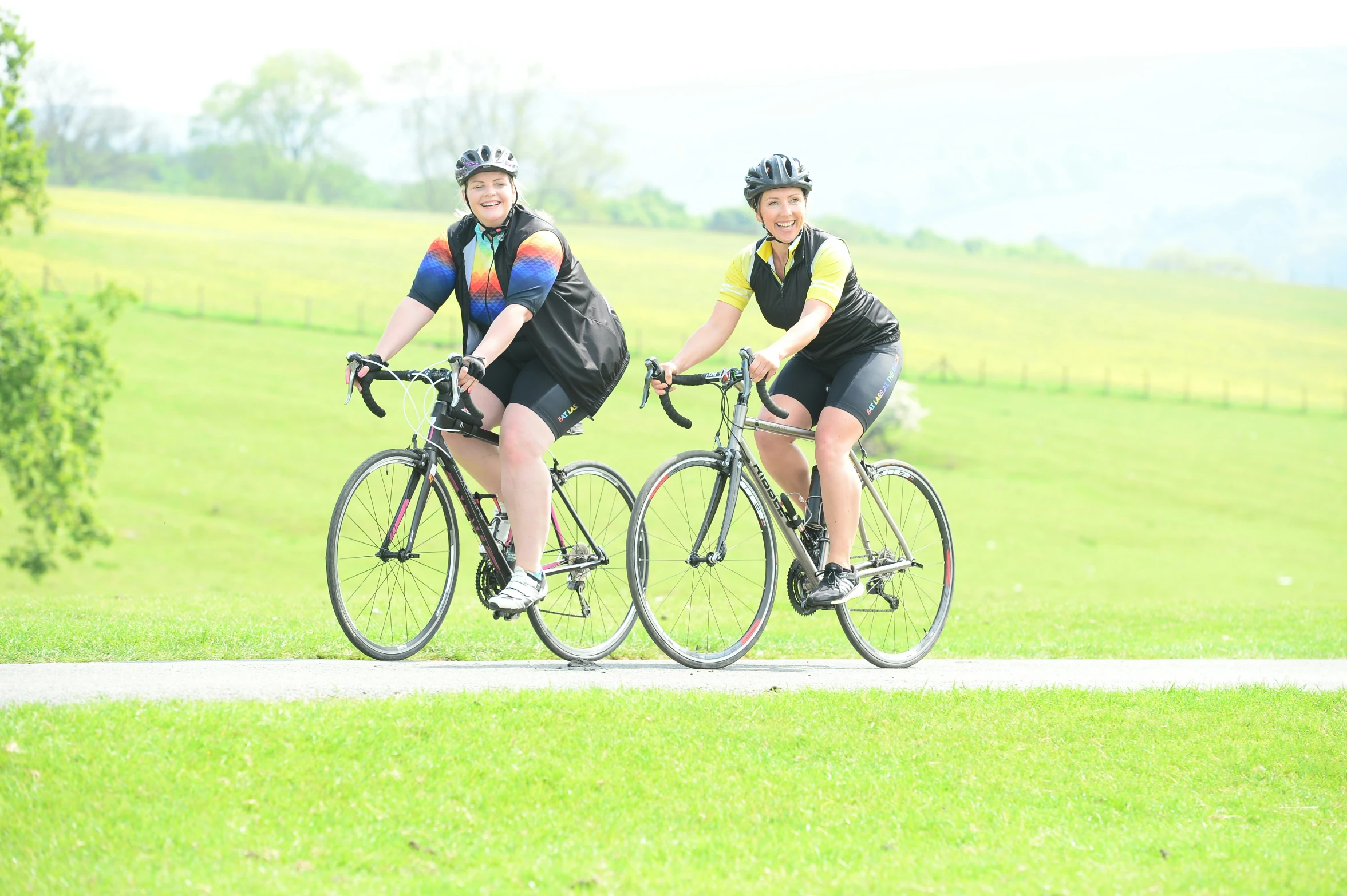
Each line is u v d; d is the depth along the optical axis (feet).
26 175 177.17
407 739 32.12
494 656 48.01
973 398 406.21
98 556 219.41
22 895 24.30
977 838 29.55
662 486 44.21
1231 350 542.16
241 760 30.25
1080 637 72.64
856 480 46.09
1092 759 35.35
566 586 45.65
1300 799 33.71
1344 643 70.85
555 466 45.50
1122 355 510.58
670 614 62.59
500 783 30.58
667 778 31.50
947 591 52.31
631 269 639.35
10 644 45.75
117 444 287.89
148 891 24.56
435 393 42.68
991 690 41.50
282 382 352.08
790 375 48.21
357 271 542.98
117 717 31.63
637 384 379.76
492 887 25.62
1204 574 239.50
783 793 31.30
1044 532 268.21
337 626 58.08
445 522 44.45
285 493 264.93
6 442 176.65
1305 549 267.18
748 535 46.06
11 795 27.76
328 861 26.63
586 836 28.66
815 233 45.29
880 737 35.63
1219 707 40.93
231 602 80.23
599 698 36.09
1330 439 387.75
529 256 41.57
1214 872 27.68
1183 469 336.70
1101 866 27.94
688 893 25.73
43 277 444.55
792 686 41.29
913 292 646.74
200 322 411.75
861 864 27.71
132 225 601.62
